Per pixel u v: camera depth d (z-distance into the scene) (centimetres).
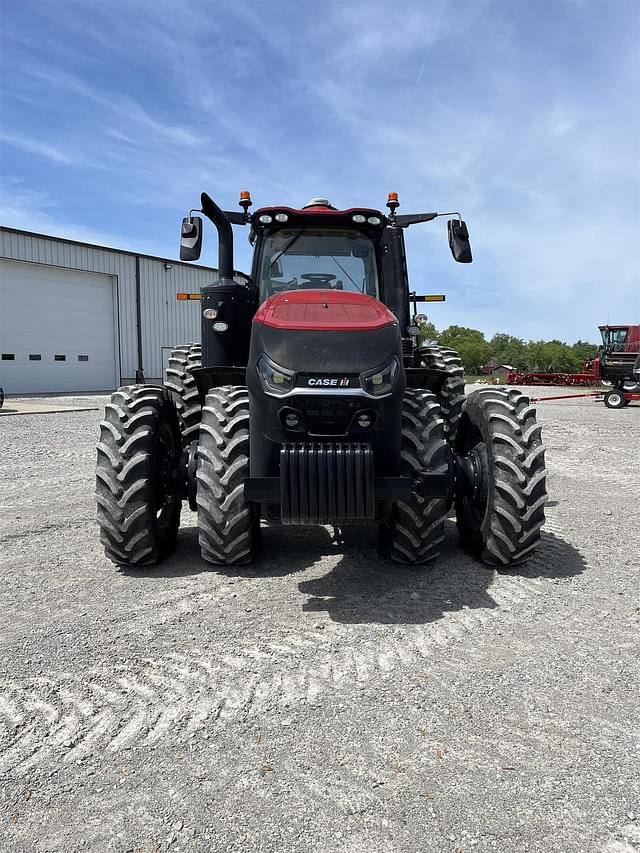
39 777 198
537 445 367
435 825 176
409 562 384
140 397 396
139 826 177
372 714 230
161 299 2823
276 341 319
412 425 363
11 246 2270
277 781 195
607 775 197
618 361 2344
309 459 302
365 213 439
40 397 2206
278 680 256
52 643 290
